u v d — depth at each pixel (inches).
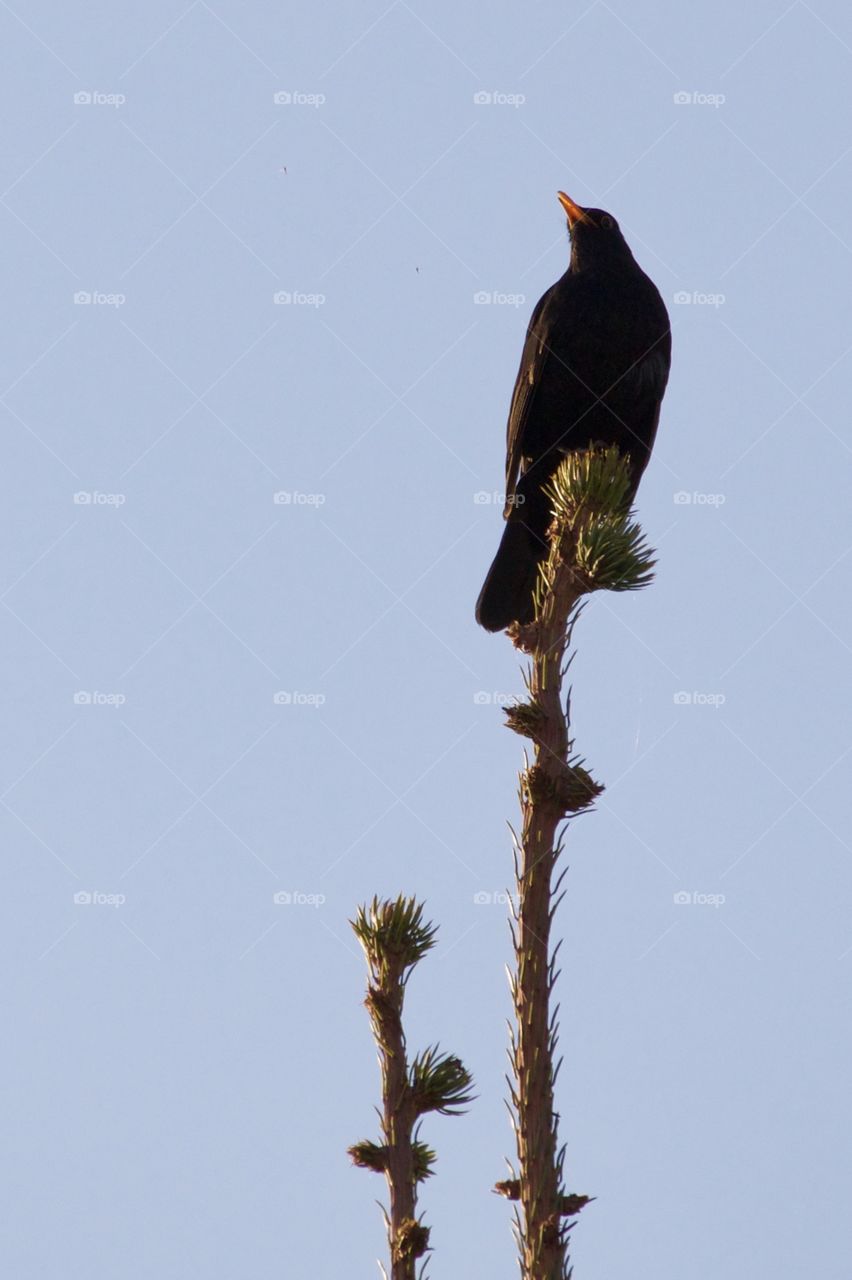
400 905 277.4
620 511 345.7
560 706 302.7
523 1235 261.0
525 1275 257.8
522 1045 273.0
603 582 326.0
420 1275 247.4
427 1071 268.1
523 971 277.1
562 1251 256.8
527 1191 263.4
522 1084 270.5
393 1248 249.3
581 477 346.6
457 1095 267.0
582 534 330.3
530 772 289.1
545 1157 265.1
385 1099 267.0
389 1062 269.0
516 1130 267.9
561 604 325.4
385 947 273.9
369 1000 273.0
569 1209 263.1
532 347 679.7
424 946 275.6
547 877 284.4
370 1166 264.1
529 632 317.4
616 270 679.1
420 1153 271.4
